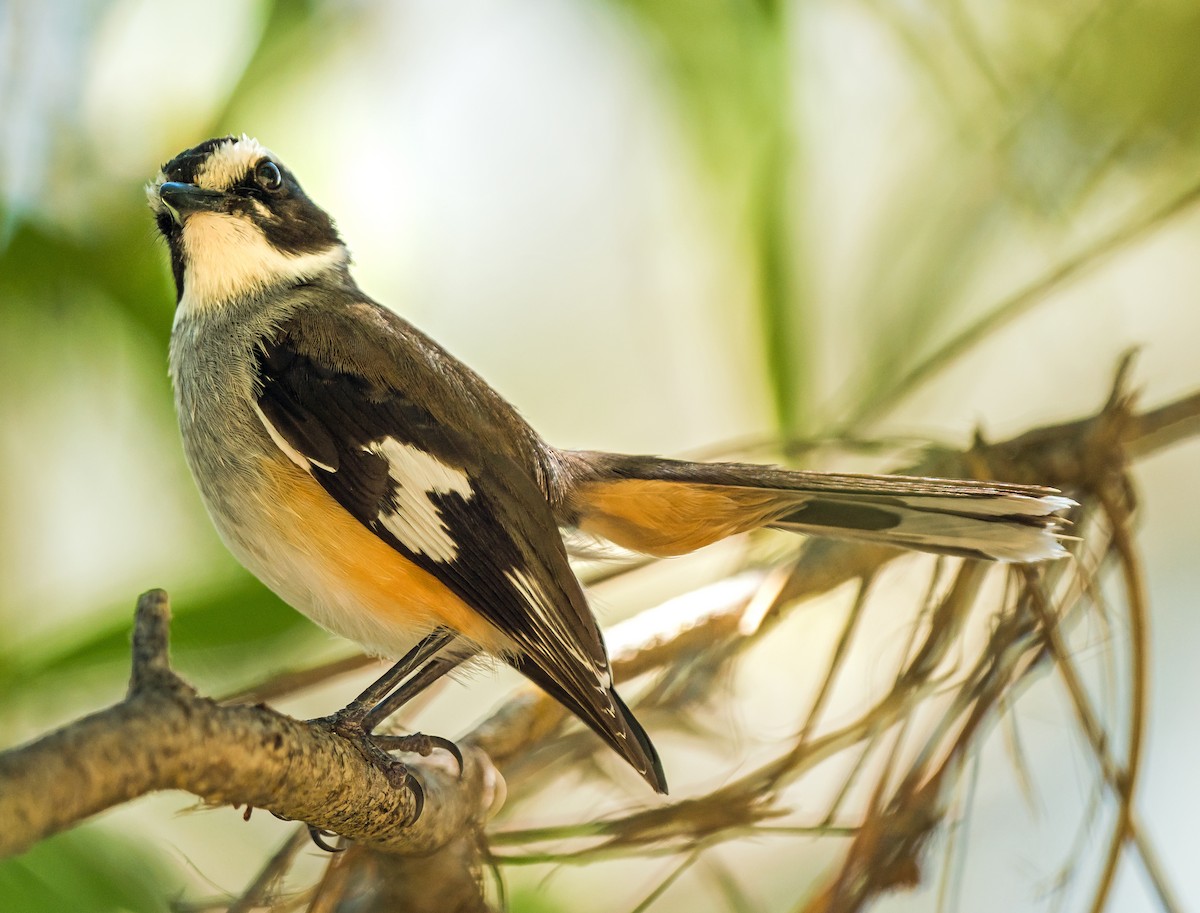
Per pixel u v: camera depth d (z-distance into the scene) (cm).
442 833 645
